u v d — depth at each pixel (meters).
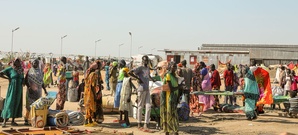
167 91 10.09
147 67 11.24
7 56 59.59
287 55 65.94
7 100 11.23
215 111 15.74
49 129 10.53
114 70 18.88
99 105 11.73
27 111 11.52
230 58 54.75
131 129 11.20
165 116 10.15
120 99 11.70
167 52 55.31
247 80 13.35
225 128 11.75
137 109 11.29
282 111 16.09
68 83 18.34
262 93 13.78
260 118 13.95
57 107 13.63
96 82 11.58
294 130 11.59
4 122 11.15
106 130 10.70
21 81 11.46
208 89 15.35
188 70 13.97
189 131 11.09
